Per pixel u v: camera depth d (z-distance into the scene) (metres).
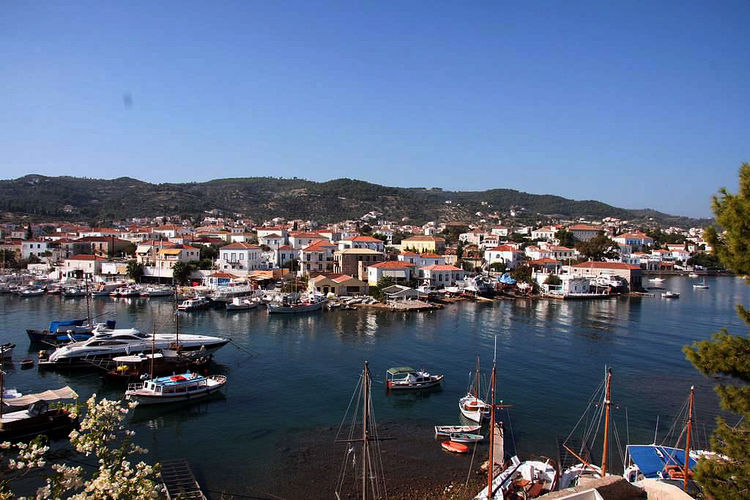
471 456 51.38
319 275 172.88
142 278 180.62
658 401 66.44
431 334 105.94
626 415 61.72
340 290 157.38
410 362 83.44
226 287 155.62
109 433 25.16
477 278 176.75
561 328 114.56
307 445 53.22
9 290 157.75
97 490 19.83
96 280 177.38
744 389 27.23
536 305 154.12
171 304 142.62
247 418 59.91
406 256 187.25
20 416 52.72
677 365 83.44
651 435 56.47
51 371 76.38
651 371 79.88
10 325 108.94
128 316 122.81
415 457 51.09
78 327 98.56
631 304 160.25
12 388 67.50
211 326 112.12
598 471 47.25
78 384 70.81
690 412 47.41
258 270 185.88
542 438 55.47
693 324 122.38
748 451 25.97
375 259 182.12
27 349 89.50
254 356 86.12
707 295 187.88
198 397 65.38
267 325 114.38
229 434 55.59
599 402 65.81
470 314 133.88
